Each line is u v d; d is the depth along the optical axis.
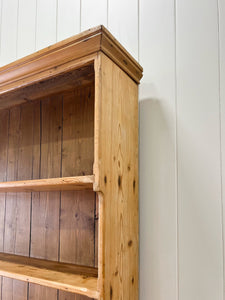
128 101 1.07
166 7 1.19
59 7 1.54
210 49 1.07
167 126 1.12
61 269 1.12
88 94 1.29
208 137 1.04
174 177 1.08
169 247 1.05
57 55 0.99
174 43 1.15
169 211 1.07
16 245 1.43
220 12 1.07
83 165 1.27
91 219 1.21
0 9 1.82
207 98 1.06
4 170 1.53
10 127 1.55
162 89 1.15
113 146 0.95
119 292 0.92
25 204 1.43
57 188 1.15
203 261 0.99
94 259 1.18
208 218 1.00
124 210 0.99
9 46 1.73
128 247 1.00
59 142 1.36
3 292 1.45
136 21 1.26
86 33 0.91
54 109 1.40
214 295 0.96
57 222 1.30
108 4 1.35
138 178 1.14
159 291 1.05
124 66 1.04
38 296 1.33
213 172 1.01
